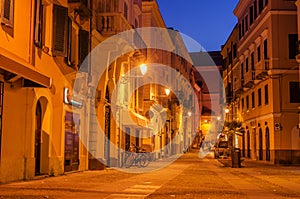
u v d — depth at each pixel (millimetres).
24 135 16359
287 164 34344
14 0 15031
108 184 15766
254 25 42312
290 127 34938
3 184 14516
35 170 18109
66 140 20500
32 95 16719
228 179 19719
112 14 25891
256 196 12992
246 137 47250
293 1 35469
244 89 47031
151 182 17156
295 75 35188
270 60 35594
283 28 35469
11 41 14883
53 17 18594
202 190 14359
